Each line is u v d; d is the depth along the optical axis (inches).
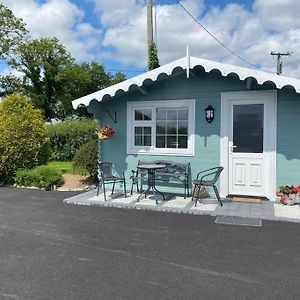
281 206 283.4
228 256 182.5
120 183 366.0
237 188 319.3
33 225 242.2
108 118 364.2
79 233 223.5
